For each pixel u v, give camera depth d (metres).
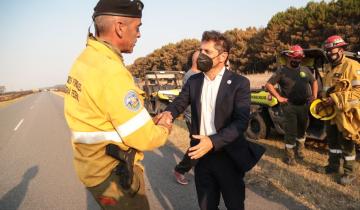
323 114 4.71
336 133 4.75
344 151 4.45
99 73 1.72
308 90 5.45
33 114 18.44
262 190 4.38
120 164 1.82
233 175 2.65
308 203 3.91
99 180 1.82
